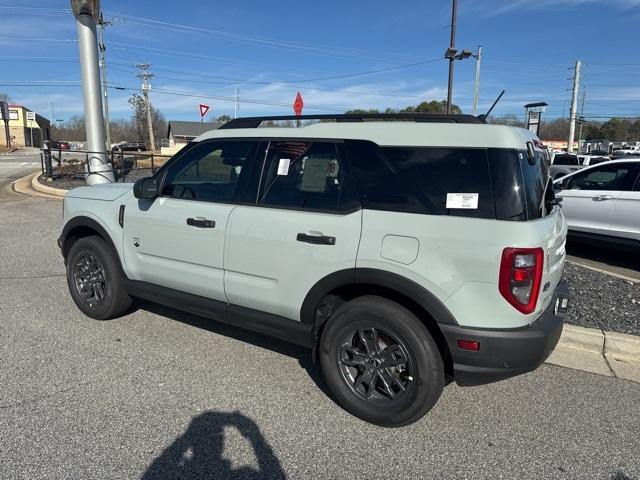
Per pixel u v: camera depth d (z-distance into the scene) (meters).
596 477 2.77
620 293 5.83
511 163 2.86
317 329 3.45
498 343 2.81
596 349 4.42
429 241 2.92
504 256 2.76
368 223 3.11
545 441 3.09
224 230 3.71
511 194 2.83
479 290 2.82
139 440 2.96
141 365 3.94
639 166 7.50
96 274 4.74
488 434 3.16
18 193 15.01
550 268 3.10
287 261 3.42
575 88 50.09
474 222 2.85
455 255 2.86
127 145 60.03
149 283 4.36
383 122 3.24
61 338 4.41
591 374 4.02
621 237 7.53
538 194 3.08
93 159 13.74
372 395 3.23
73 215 4.82
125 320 4.88
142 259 4.32
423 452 2.96
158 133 97.31
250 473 2.72
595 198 7.81
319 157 3.40
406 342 3.02
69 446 2.88
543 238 2.87
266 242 3.50
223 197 3.83
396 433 3.14
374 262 3.05
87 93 13.38
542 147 3.55
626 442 3.10
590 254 8.49
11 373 3.74
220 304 3.88
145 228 4.25
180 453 2.86
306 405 3.43
